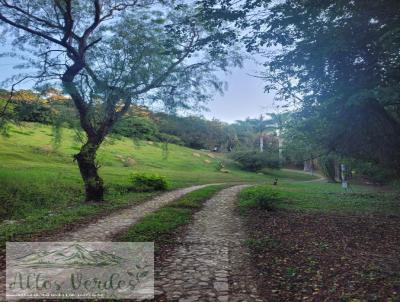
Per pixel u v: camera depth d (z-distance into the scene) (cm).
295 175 5959
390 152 1230
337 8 955
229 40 1120
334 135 1294
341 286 593
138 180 2386
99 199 1764
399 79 998
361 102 988
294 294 568
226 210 1520
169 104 1727
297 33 1070
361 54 1045
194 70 1762
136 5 1755
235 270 691
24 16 1680
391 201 1952
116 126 1798
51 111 1677
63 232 1036
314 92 1183
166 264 727
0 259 760
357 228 1142
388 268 693
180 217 1282
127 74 1614
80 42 1673
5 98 1627
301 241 942
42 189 1959
